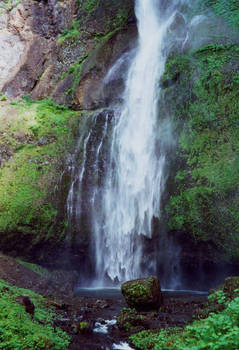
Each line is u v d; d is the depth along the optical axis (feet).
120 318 18.92
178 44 35.73
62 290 27.76
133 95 38.14
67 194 33.45
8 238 30.30
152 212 31.65
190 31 36.14
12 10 54.44
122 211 33.53
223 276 29.60
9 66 52.31
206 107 29.84
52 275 30.40
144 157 33.73
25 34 53.72
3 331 13.67
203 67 31.32
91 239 33.06
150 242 31.86
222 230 27.02
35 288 26.48
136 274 32.42
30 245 31.14
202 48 32.42
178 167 30.50
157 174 32.04
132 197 33.32
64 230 32.32
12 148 35.55
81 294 27.71
